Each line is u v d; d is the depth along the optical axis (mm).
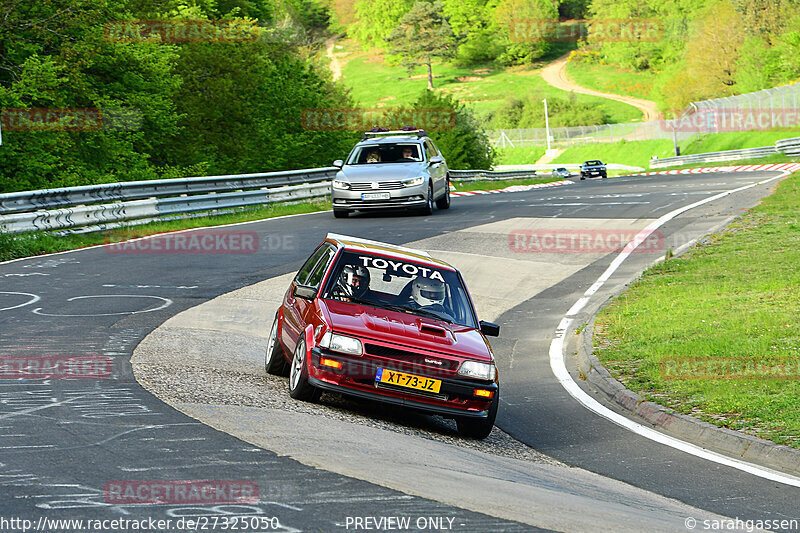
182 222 63562
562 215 66062
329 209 77812
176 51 113250
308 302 23266
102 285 38688
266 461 15078
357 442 17609
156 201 63281
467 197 93312
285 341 24391
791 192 66562
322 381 20922
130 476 13734
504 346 33312
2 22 87312
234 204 72000
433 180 68938
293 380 22094
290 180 83125
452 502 13672
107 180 93375
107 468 14117
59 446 15305
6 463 14125
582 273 46188
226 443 16125
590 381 28078
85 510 12031
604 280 44312
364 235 57062
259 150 136250
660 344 30031
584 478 18203
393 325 21844
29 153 88750
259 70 138125
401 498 13586
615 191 87812
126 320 31188
